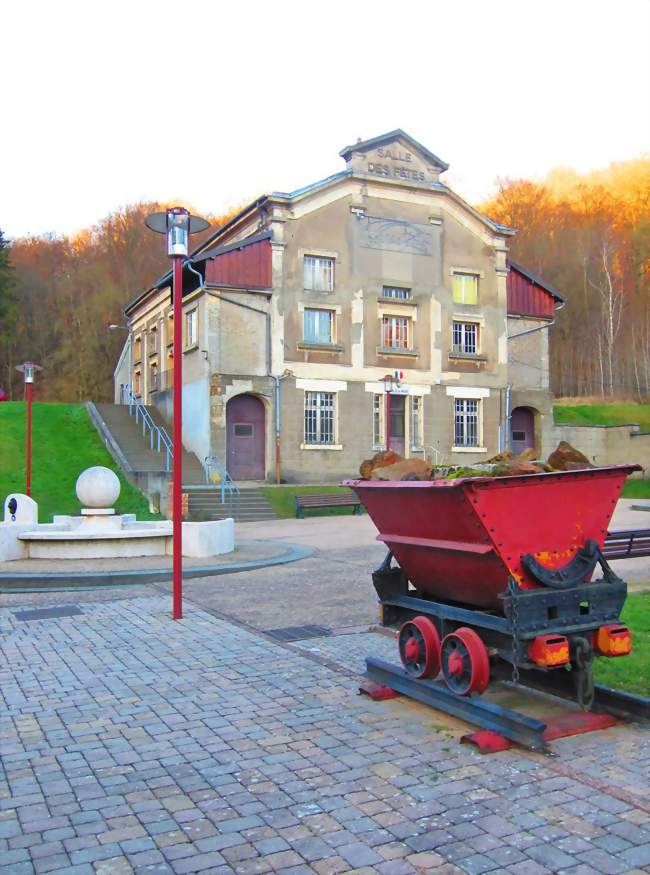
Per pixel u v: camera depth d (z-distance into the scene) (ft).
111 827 13.62
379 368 108.47
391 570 22.54
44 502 84.99
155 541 49.73
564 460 19.22
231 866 12.27
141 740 17.94
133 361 141.28
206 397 98.22
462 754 16.79
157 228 34.60
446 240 114.52
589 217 234.38
